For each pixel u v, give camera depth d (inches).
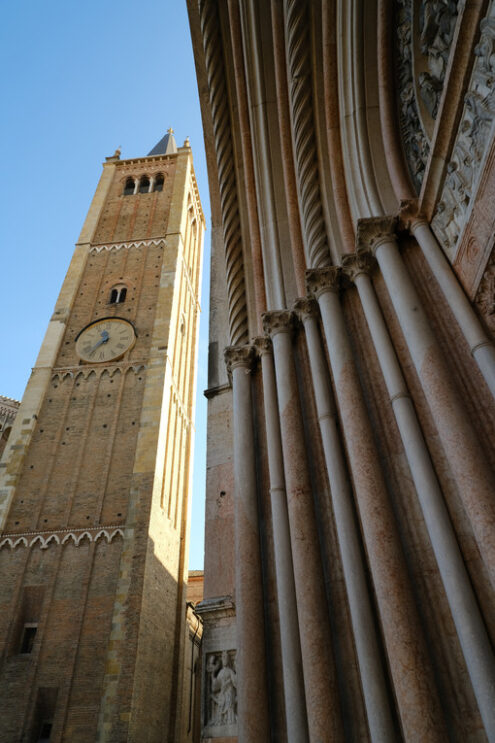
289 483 172.6
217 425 253.4
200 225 1781.5
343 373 171.3
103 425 991.0
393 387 153.4
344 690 135.7
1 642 740.7
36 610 779.4
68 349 1128.2
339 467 162.6
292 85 234.1
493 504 115.0
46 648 729.6
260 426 210.1
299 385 199.0
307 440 183.9
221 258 332.8
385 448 154.3
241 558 176.9
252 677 152.9
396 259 169.3
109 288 1258.6
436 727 109.3
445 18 153.0
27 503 891.4
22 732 659.4
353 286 193.3
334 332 181.9
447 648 120.0
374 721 120.6
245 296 255.4
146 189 1615.4
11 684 702.5
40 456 951.6
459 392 136.9
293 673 146.0
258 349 224.5
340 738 127.3
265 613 167.5
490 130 130.0
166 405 1035.9
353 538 148.1
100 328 1151.6
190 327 1427.2
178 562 981.2
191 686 957.2
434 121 167.5
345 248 200.4
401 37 192.4
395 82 201.6
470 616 112.0
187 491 1119.6
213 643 188.4
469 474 120.9
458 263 149.0
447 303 154.1
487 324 136.1
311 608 146.6
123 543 820.0
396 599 126.5
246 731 145.6
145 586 777.6
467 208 143.3
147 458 919.7
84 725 658.8
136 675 693.3
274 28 243.9
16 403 1293.1
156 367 1061.8
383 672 127.4
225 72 278.5
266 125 260.2
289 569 162.7
